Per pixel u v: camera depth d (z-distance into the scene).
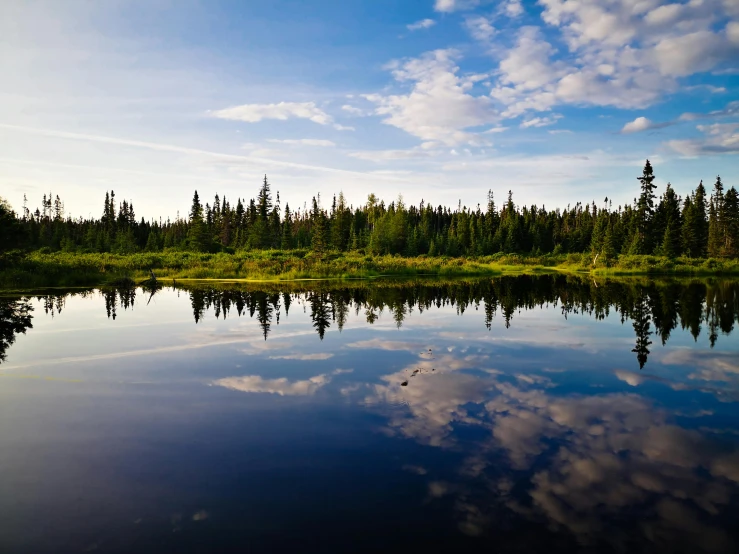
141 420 6.99
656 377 9.45
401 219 75.88
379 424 6.84
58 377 9.26
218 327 14.90
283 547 4.06
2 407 7.55
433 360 10.73
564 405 7.75
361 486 5.08
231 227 88.00
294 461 5.65
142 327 14.85
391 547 4.06
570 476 5.36
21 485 5.12
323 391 8.38
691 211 59.34
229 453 5.88
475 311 18.86
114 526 4.38
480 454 5.89
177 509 4.65
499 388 8.64
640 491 5.06
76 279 30.72
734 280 36.34
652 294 25.53
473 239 81.88
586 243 85.62
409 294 25.50
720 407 7.71
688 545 4.14
